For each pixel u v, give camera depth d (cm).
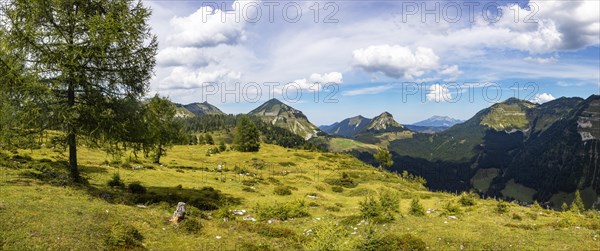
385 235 2073
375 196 5203
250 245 1830
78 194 2267
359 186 6962
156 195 2916
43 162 3812
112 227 1748
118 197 2508
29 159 3862
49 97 2277
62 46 2267
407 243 1897
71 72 2317
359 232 2278
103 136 2588
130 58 2544
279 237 2148
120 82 2570
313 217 3041
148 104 2830
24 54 2278
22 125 2306
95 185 3086
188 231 1994
